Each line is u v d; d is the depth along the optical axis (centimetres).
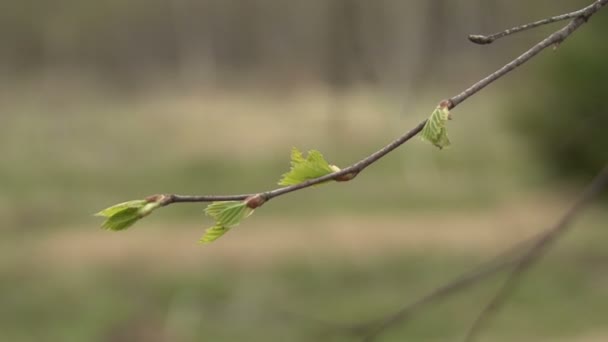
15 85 3956
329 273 1634
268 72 3541
